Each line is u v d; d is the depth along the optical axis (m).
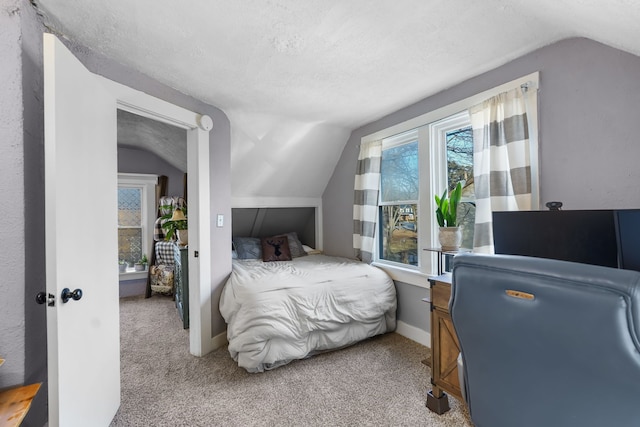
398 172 2.98
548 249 1.36
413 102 2.61
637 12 0.98
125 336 2.80
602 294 0.60
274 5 1.35
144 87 2.03
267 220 4.07
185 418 1.66
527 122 1.80
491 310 0.80
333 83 2.21
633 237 1.10
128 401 1.81
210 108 2.58
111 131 1.70
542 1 1.23
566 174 1.65
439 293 1.70
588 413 0.67
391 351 2.47
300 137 3.25
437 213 2.20
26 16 1.31
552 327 0.68
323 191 4.01
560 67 1.67
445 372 1.66
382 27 1.52
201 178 2.45
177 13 1.41
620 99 1.45
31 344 1.32
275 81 2.16
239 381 2.03
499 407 0.86
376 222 3.18
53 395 1.15
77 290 1.24
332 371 2.15
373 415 1.68
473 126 2.08
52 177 1.16
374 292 2.64
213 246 2.58
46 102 1.16
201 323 2.42
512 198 1.90
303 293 2.32
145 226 4.50
